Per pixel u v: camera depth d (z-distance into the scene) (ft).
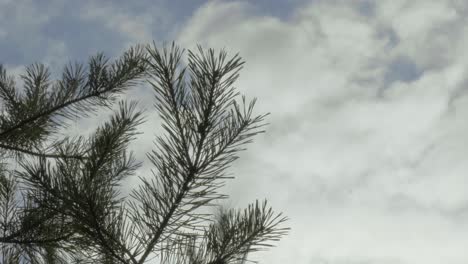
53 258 10.16
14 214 10.62
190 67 6.84
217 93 6.86
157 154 7.28
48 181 7.70
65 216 8.48
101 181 8.35
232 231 7.70
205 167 7.23
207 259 7.61
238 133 7.18
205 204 7.58
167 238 7.77
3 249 10.44
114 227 7.68
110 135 10.51
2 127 13.39
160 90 6.89
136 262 7.63
